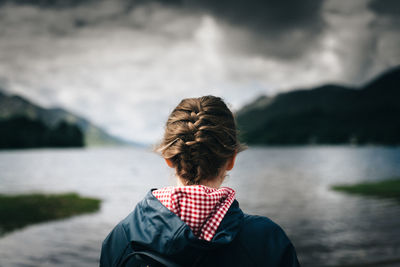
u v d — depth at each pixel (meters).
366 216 15.34
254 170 64.62
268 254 1.01
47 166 92.44
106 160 135.12
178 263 0.96
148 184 40.88
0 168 82.50
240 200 23.28
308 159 117.06
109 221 14.87
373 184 29.33
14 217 15.34
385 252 8.91
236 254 1.00
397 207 17.91
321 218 15.12
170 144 1.13
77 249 9.84
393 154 157.88
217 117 1.12
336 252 9.02
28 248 9.97
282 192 28.44
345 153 174.75
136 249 1.04
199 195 1.02
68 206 18.77
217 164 1.11
